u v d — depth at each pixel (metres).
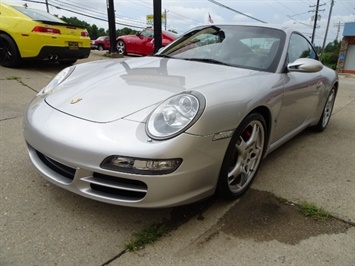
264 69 2.60
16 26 5.94
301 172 2.79
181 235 1.84
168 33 10.99
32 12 6.40
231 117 1.88
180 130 1.68
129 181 1.72
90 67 2.73
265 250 1.76
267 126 2.42
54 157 1.80
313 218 2.08
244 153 2.17
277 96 2.38
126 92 2.01
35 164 2.02
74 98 2.05
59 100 2.09
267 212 2.12
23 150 2.80
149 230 1.85
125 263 1.61
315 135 3.97
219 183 2.01
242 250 1.75
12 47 6.05
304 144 3.58
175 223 1.95
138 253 1.69
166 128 1.68
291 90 2.62
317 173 2.79
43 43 5.99
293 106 2.78
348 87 10.16
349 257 1.74
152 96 1.93
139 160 1.63
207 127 1.74
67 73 2.62
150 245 1.75
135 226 1.90
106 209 2.04
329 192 2.45
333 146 3.55
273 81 2.41
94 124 1.78
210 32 3.18
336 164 3.02
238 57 2.75
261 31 2.99
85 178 1.74
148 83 2.12
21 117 3.66
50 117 1.93
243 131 2.10
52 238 1.75
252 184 2.51
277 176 2.69
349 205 2.27
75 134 1.75
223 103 1.85
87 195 1.78
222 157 1.90
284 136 2.92
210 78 2.20
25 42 5.94
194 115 1.72
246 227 1.95
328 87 3.76
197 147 1.71
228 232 1.89
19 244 1.69
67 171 1.86
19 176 2.36
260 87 2.22
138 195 1.76
